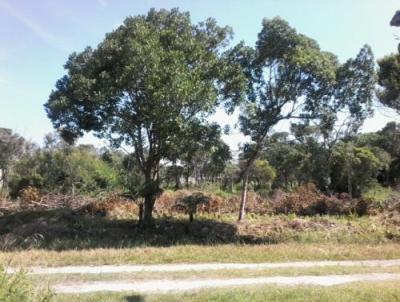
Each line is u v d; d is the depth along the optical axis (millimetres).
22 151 40969
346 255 15227
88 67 19844
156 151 20969
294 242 19453
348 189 34250
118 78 18875
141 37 19547
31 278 8430
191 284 10570
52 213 23609
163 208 25359
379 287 9602
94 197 25969
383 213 26109
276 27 21656
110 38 19922
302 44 21766
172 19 21656
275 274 11844
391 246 17203
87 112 20016
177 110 19094
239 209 26062
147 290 9844
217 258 14391
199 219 23141
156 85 18719
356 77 22078
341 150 33875
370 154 35344
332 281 11086
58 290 9742
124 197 23375
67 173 33562
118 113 19922
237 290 9477
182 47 20688
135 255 14352
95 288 10062
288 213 26406
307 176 34906
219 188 36375
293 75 21797
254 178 41125
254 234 21156
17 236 19594
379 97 26812
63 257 13812
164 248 16141
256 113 22156
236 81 20859
